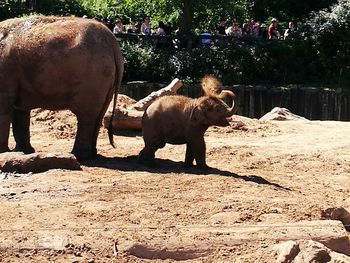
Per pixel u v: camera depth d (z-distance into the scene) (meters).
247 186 11.94
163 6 39.00
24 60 13.72
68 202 10.67
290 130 20.03
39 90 13.79
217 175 12.73
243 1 43.59
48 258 8.70
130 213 10.14
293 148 17.08
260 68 37.75
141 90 34.09
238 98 34.66
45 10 38.84
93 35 13.70
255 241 9.19
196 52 37.00
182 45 37.53
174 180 12.18
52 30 13.73
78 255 8.79
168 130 13.30
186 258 8.98
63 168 12.76
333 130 20.31
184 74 36.47
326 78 38.69
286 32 40.06
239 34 38.69
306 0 45.47
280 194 11.52
